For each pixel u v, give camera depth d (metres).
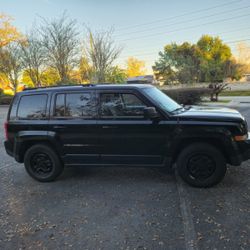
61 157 4.66
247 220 3.09
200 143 4.08
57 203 3.86
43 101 4.69
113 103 4.35
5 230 3.18
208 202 3.60
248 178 4.36
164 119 4.12
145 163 4.34
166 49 55.25
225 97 27.17
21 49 25.36
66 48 22.48
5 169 5.65
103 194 4.08
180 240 2.79
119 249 2.70
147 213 3.40
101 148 4.43
